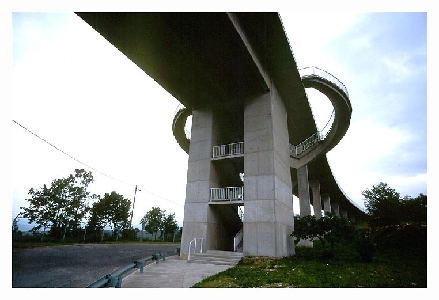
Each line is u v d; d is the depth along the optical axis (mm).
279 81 17547
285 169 17141
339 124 22078
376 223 17172
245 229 13547
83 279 8258
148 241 36906
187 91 16656
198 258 12906
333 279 7629
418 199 16266
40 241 23594
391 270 9062
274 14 12188
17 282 7539
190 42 12594
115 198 31906
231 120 18891
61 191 25297
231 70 14516
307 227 13000
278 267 10039
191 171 16422
